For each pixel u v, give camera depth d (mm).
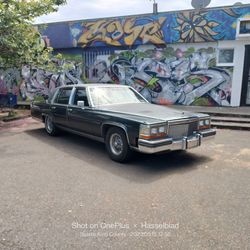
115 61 12648
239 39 10320
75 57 13414
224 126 8273
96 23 12469
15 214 3273
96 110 5645
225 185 4098
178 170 4742
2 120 10211
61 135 7633
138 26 11734
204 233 2854
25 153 5875
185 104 11750
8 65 10281
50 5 9367
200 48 11109
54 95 7305
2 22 8289
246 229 2918
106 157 5520
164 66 11805
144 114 5016
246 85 10797
